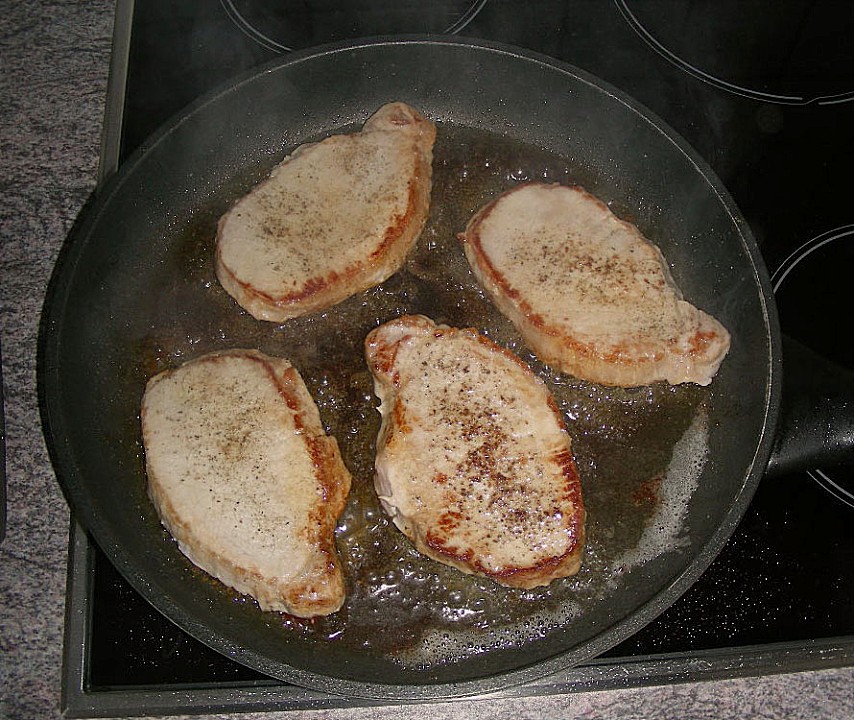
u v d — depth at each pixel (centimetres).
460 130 52
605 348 44
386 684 37
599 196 50
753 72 52
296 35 53
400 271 48
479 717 40
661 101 51
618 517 44
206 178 50
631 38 53
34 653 41
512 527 41
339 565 42
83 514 39
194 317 47
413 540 43
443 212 50
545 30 53
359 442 45
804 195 49
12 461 45
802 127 51
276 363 44
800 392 44
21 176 51
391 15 53
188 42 53
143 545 43
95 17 55
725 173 49
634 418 45
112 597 42
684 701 41
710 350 44
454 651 41
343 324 47
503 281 46
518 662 41
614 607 42
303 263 46
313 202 47
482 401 43
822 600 41
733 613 41
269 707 40
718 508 43
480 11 53
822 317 46
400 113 49
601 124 49
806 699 41
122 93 51
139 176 47
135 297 47
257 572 40
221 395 43
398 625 42
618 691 41
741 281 45
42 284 49
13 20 55
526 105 51
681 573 38
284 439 42
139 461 45
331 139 48
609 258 46
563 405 46
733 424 45
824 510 43
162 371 45
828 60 52
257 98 49
